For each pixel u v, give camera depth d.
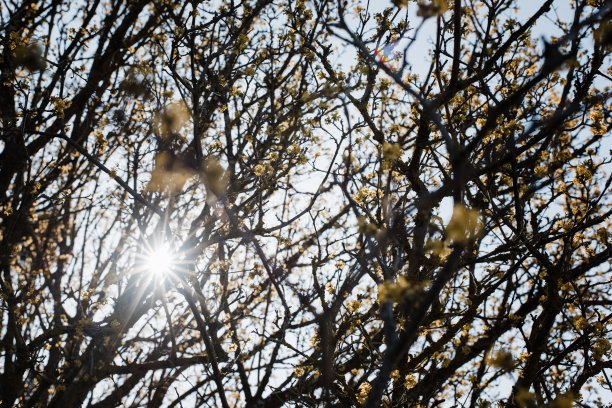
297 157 6.95
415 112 5.92
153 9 9.85
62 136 6.36
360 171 5.29
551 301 6.30
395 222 3.64
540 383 6.38
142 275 8.45
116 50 9.52
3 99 8.61
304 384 6.13
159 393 9.64
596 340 5.72
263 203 7.12
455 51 5.30
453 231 3.01
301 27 6.81
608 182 5.80
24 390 8.99
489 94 5.61
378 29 6.09
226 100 6.64
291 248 8.67
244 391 7.61
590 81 5.68
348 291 5.19
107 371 8.34
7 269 9.18
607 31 2.54
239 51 6.70
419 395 6.04
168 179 5.95
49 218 10.54
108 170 6.29
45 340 7.93
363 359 5.67
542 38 2.61
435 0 3.18
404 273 5.06
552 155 7.10
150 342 9.52
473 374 6.43
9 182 9.58
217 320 7.88
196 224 7.70
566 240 6.03
